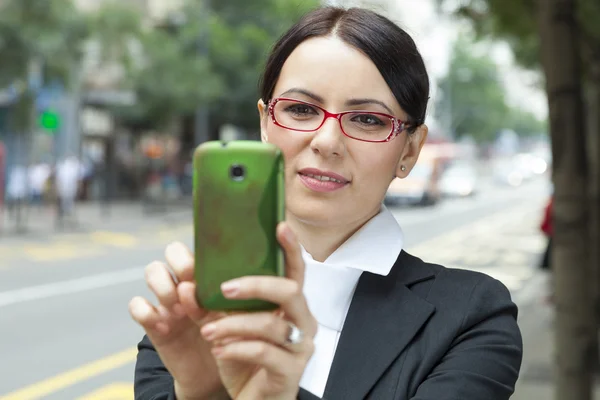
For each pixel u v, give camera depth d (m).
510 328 1.47
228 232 1.07
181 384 1.18
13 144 26.88
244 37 29.94
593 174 10.97
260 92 1.60
